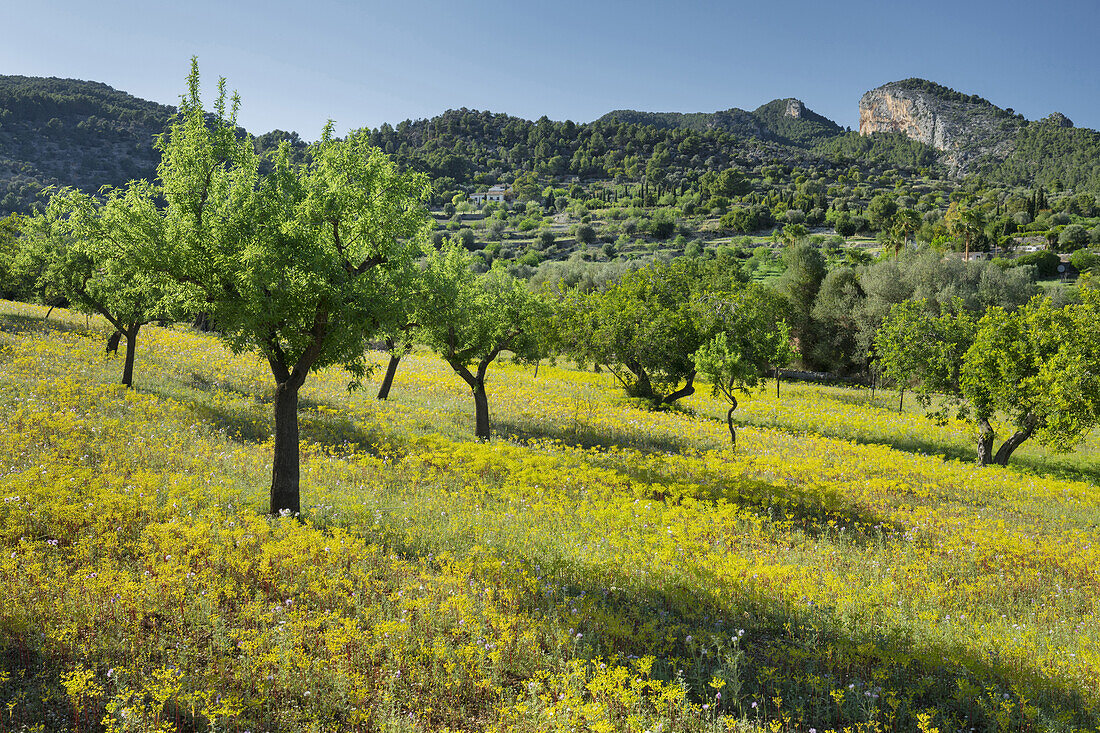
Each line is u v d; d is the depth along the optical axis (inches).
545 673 242.7
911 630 309.6
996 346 967.0
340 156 484.1
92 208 511.5
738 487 602.5
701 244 5378.9
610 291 1451.8
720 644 269.3
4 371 799.1
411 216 496.7
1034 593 405.1
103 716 205.9
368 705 225.3
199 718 211.9
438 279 580.7
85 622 257.8
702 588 340.8
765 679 253.8
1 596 261.7
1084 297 943.0
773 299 2144.4
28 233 952.9
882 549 472.4
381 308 465.4
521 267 3769.7
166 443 588.4
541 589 325.1
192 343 1330.0
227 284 443.8
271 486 458.9
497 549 394.9
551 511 500.7
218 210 449.1
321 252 447.5
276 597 300.2
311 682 232.1
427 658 256.4
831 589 356.8
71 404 666.2
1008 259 3543.3
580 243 5851.4
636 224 6348.4
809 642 290.8
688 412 1278.3
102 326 1435.8
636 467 710.5
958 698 241.8
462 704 233.5
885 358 1135.0
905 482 734.5
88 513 349.1
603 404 1232.8
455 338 867.4
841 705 242.8
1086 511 688.4
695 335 1254.9
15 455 479.2
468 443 716.0
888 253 3179.1
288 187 459.2
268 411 816.3
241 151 464.1
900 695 257.8
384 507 467.2
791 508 593.3
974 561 458.0
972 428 1171.3
